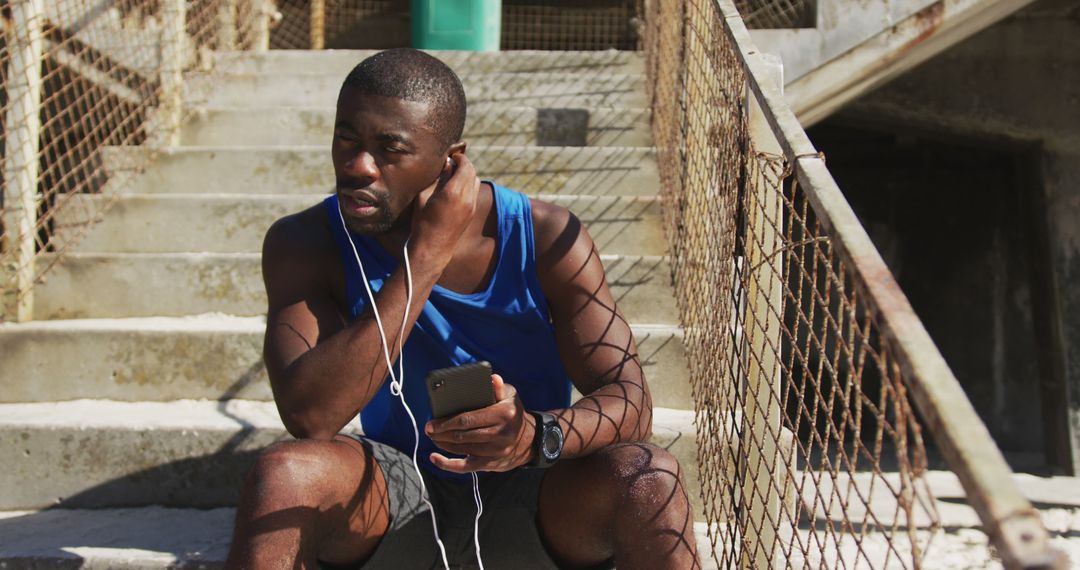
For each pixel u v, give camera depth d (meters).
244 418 2.55
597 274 1.83
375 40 7.59
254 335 2.78
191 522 2.31
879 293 1.08
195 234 3.41
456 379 1.47
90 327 2.84
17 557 2.05
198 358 2.79
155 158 3.82
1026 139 6.07
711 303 2.16
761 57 1.94
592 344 1.79
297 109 4.22
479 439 1.50
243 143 4.22
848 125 6.44
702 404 2.21
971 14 4.65
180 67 4.22
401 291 1.62
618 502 1.56
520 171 3.78
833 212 1.26
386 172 1.60
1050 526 4.74
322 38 6.91
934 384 0.93
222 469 2.42
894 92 6.11
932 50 5.03
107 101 4.18
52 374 2.82
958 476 0.86
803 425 6.34
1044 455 6.49
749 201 1.84
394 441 1.86
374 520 1.66
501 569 1.78
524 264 1.80
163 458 2.44
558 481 1.68
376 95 1.59
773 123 1.63
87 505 2.45
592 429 1.63
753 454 2.05
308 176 3.79
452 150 1.69
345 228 1.77
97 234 3.42
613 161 3.77
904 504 1.03
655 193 3.74
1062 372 6.00
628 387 1.73
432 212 1.65
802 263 1.41
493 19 5.43
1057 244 6.00
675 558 1.52
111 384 2.80
